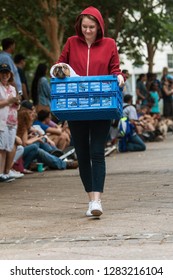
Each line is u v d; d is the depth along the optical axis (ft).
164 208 30.63
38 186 40.98
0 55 51.24
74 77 27.27
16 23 78.84
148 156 60.80
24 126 49.34
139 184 39.73
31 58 110.73
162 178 42.24
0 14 75.77
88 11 28.19
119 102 27.63
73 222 28.27
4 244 24.85
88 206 32.14
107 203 32.83
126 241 24.13
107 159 59.93
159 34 87.56
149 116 82.53
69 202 33.99
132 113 67.92
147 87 92.48
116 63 28.19
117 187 38.70
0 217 30.37
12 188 40.47
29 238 25.62
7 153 44.09
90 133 28.63
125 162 55.67
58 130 55.88
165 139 84.89
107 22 76.18
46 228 27.35
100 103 27.09
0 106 41.55
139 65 101.24
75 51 28.45
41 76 63.52
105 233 25.62
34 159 50.60
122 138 67.87
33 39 80.48
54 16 70.28
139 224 27.04
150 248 22.98
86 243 24.17
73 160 54.85
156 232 25.38
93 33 28.17
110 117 27.66
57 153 52.39
